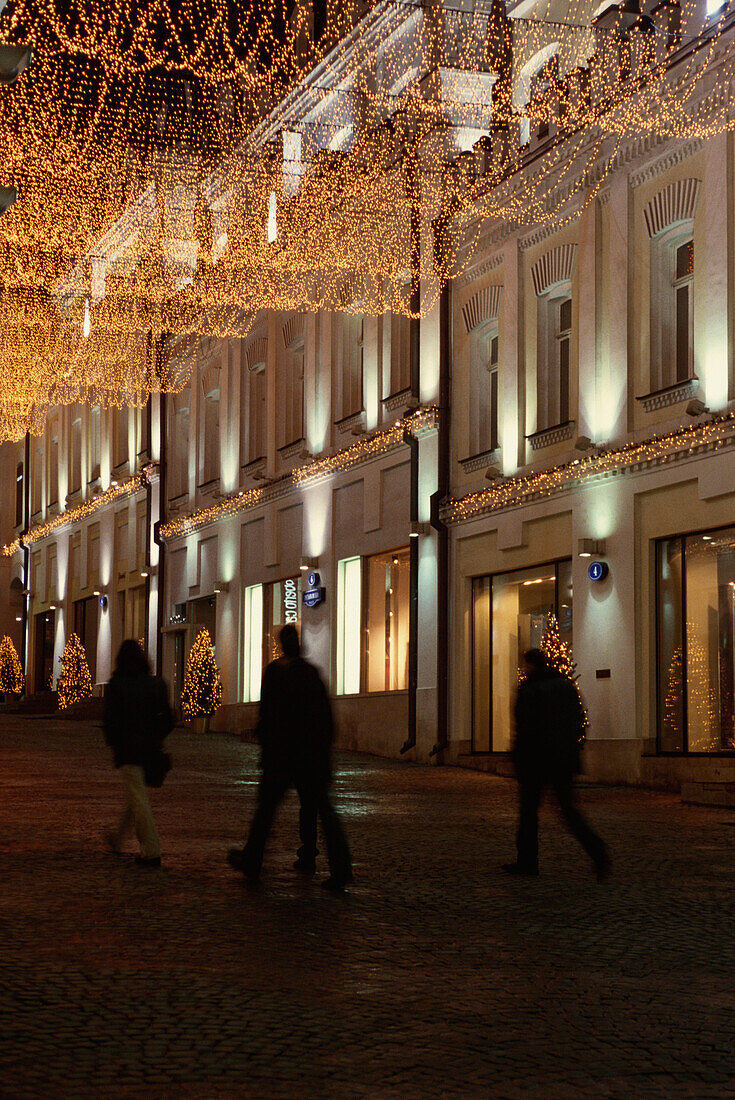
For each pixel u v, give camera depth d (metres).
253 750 28.67
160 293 40.84
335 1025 6.73
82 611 52.41
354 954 8.50
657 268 21.91
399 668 29.30
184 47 25.62
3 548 60.88
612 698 22.19
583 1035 6.73
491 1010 7.18
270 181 34.50
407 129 28.92
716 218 20.27
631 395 22.17
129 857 12.32
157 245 39.38
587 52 25.84
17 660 53.25
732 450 19.66
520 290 25.53
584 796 19.70
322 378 32.94
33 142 30.83
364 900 10.54
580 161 23.62
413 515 28.33
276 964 8.09
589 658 22.88
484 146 26.75
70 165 32.47
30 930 8.80
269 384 35.75
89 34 23.42
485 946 8.89
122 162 34.47
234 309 38.06
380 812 17.00
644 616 21.70
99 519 50.06
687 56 20.97
